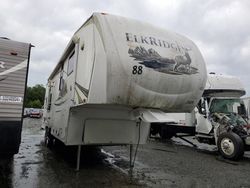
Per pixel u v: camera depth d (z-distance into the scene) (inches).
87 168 241.9
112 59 176.2
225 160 323.0
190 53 211.0
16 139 185.9
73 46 240.7
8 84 187.5
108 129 230.2
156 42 196.9
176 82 197.6
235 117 366.0
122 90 178.4
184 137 509.0
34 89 2664.9
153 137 532.4
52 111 327.6
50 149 341.7
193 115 435.8
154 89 189.2
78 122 221.0
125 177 216.5
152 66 187.3
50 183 192.4
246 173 254.5
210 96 394.3
